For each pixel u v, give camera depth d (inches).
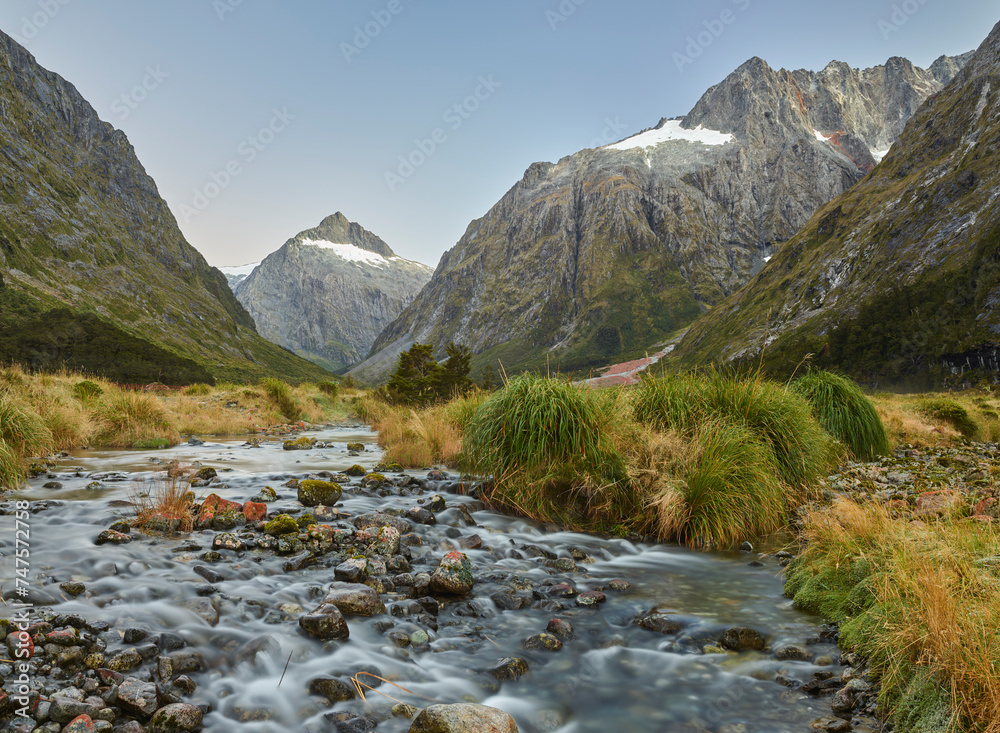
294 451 585.3
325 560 211.5
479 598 186.2
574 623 170.1
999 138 6609.3
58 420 523.5
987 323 4505.4
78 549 203.9
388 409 1083.9
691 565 230.7
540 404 313.1
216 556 204.2
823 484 332.8
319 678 129.8
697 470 275.0
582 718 120.8
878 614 149.1
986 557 156.3
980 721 106.8
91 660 128.1
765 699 129.0
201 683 127.6
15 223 7677.2
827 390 473.1
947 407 741.9
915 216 6786.4
